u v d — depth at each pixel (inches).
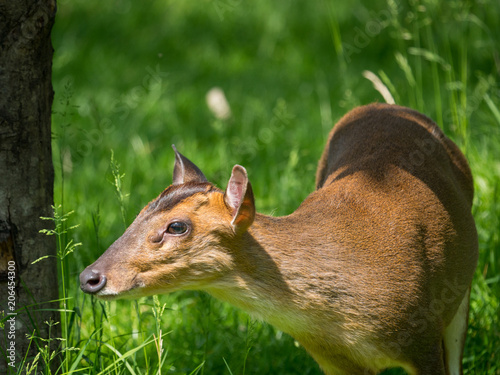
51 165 288.4
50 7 268.7
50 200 288.5
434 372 291.3
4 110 267.0
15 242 278.1
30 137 274.8
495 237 396.5
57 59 679.7
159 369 266.4
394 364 291.0
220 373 349.4
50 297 291.7
